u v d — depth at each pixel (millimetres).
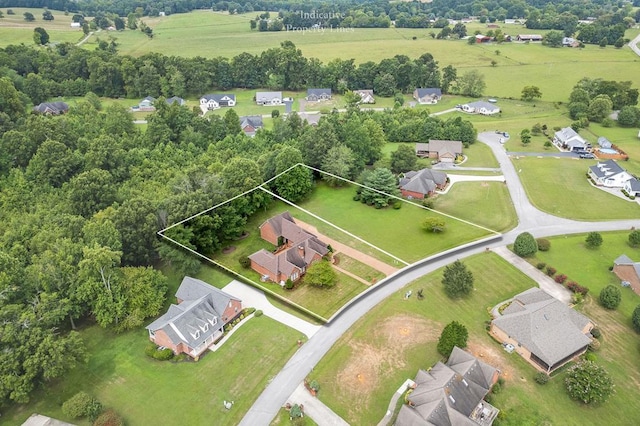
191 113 127438
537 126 133500
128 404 49625
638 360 55594
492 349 56531
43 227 71500
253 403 49469
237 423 47406
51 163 94250
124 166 102062
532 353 54094
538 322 56344
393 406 49062
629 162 111625
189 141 118750
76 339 51812
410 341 57031
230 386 51500
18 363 48562
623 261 69500
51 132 102688
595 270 71188
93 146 100562
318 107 164875
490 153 117625
